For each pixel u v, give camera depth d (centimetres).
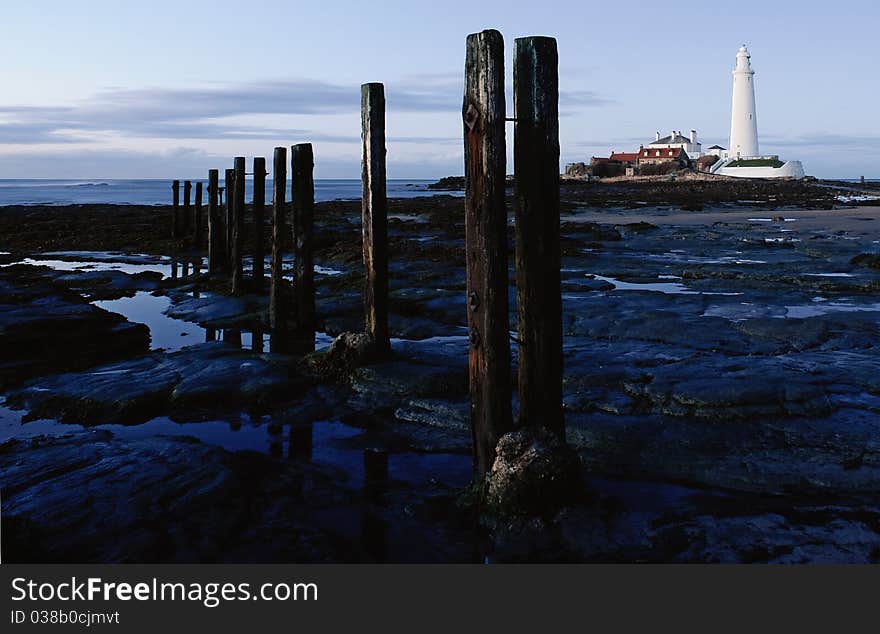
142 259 2567
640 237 2867
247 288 1597
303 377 911
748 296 1476
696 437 674
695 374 846
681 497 575
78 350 1098
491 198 533
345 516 552
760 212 4450
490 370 555
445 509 559
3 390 899
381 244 916
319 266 2247
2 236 3272
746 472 610
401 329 1223
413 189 13375
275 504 562
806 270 1853
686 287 1677
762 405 732
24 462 614
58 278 1909
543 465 530
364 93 899
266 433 750
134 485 571
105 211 4950
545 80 518
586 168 12094
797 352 1011
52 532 503
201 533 512
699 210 4684
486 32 515
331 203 5869
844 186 9219
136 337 1186
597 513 530
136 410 812
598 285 1625
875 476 594
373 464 663
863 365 897
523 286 544
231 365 929
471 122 531
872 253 2091
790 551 487
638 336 1126
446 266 1925
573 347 1037
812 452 640
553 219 536
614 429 694
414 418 777
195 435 746
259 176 1533
